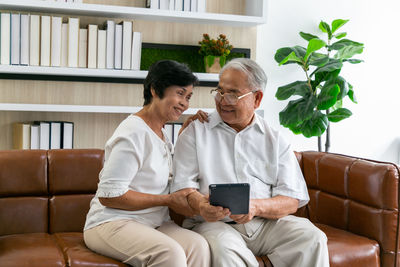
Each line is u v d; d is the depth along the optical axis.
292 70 4.25
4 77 3.41
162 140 2.12
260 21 3.66
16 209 2.26
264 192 2.24
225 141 2.27
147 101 2.12
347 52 3.91
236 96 2.15
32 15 3.26
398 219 2.28
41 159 2.32
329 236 2.29
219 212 1.94
